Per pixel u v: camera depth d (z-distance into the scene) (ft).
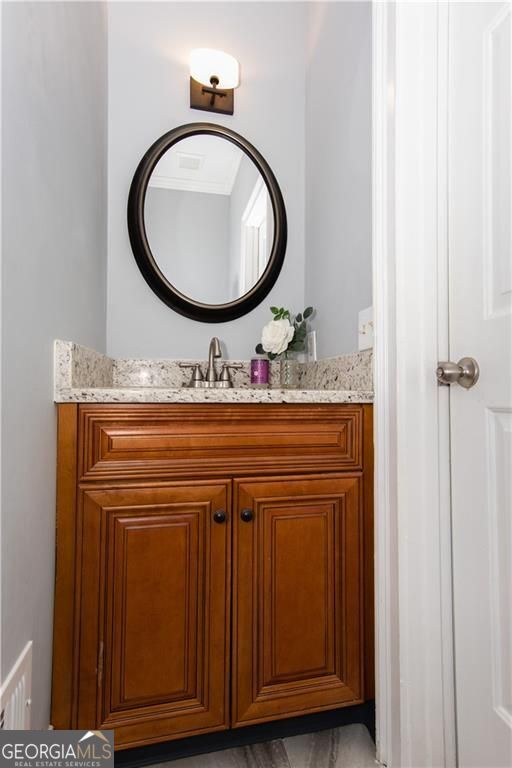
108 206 4.94
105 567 2.78
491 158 2.66
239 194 5.29
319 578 3.20
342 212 4.36
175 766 3.00
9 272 2.05
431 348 3.05
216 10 5.39
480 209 2.75
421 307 3.05
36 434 2.43
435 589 2.98
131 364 4.91
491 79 2.65
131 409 2.85
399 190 3.06
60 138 2.93
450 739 2.94
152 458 2.89
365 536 3.33
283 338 4.78
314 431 3.25
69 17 3.15
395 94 3.08
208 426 3.01
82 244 3.65
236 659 2.99
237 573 3.02
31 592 2.34
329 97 4.76
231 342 5.32
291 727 3.25
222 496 3.00
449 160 3.03
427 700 2.92
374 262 3.34
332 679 3.19
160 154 5.01
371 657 3.29
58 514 2.74
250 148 5.30
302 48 5.59
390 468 3.12
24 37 2.23
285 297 5.49
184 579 2.91
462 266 2.92
